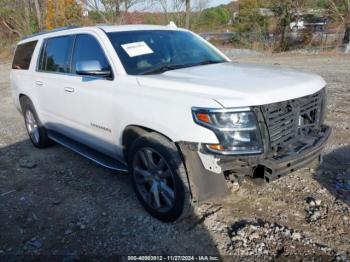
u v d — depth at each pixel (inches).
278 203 144.6
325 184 156.3
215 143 112.3
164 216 135.0
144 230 134.0
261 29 928.3
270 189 154.9
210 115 111.7
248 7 949.2
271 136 114.9
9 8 1098.7
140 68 150.3
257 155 112.2
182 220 137.8
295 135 123.7
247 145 111.5
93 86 158.2
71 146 191.2
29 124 236.1
